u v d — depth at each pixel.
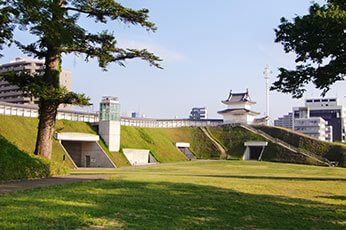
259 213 10.62
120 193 12.97
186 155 71.56
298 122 110.81
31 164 18.14
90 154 48.69
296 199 13.60
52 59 20.86
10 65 90.62
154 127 80.44
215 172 32.72
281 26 19.31
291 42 19.16
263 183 19.23
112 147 50.09
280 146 67.12
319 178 25.14
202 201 12.05
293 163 60.38
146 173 28.23
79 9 19.94
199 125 89.06
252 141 72.12
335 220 10.32
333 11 16.02
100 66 22.14
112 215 9.40
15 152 17.98
